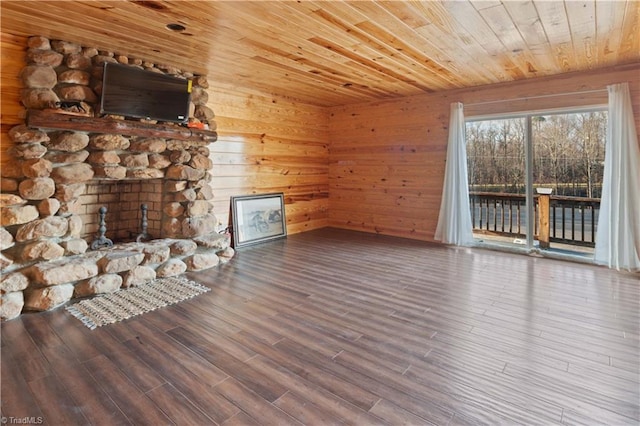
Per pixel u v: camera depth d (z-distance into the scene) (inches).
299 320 101.3
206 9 94.9
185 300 115.4
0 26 104.3
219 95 178.7
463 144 194.1
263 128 205.3
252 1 90.1
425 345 86.7
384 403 64.7
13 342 86.2
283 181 222.5
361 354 82.6
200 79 159.5
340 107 249.4
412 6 93.2
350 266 157.4
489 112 186.5
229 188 187.8
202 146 158.4
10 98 109.2
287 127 222.2
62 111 110.9
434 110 206.4
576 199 168.2
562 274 144.4
